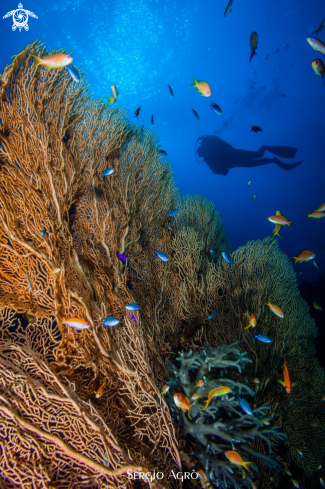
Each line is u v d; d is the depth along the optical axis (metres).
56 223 3.05
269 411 3.28
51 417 1.84
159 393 2.37
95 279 3.31
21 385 1.85
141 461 2.07
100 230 3.87
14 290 2.71
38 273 2.75
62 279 2.46
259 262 5.04
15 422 1.68
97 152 4.29
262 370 3.81
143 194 5.11
